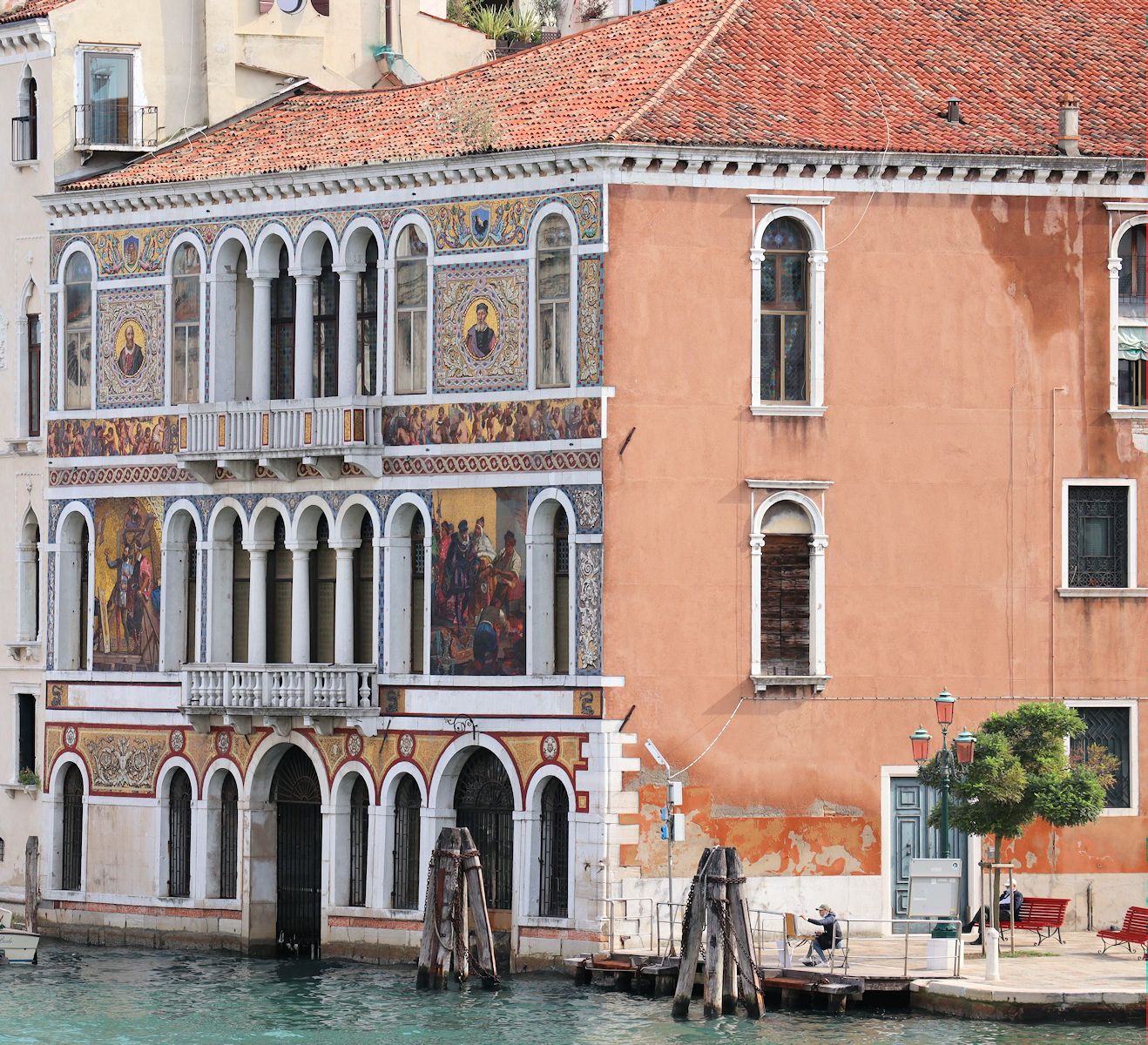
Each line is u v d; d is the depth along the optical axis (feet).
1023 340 287.48
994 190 286.46
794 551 281.54
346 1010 262.26
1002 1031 244.42
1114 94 297.74
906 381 284.00
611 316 275.59
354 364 295.07
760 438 279.69
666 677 276.41
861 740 281.54
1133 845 288.10
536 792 279.49
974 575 285.43
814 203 281.13
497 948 283.18
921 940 280.31
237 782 299.79
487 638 283.59
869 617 282.36
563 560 281.13
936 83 294.05
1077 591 287.69
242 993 273.33
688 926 255.09
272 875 299.58
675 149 275.59
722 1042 242.58
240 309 304.30
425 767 287.07
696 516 277.64
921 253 284.41
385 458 290.56
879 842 281.33
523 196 281.33
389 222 290.97
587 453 276.41
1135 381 291.99
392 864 290.15
